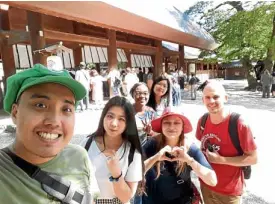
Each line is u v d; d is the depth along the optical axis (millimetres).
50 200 854
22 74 831
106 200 1507
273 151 4523
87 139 1646
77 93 912
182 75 16969
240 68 40062
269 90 13812
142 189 1658
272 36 15148
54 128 825
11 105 880
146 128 2264
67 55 12062
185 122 1762
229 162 1784
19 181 801
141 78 16391
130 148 1586
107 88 12727
